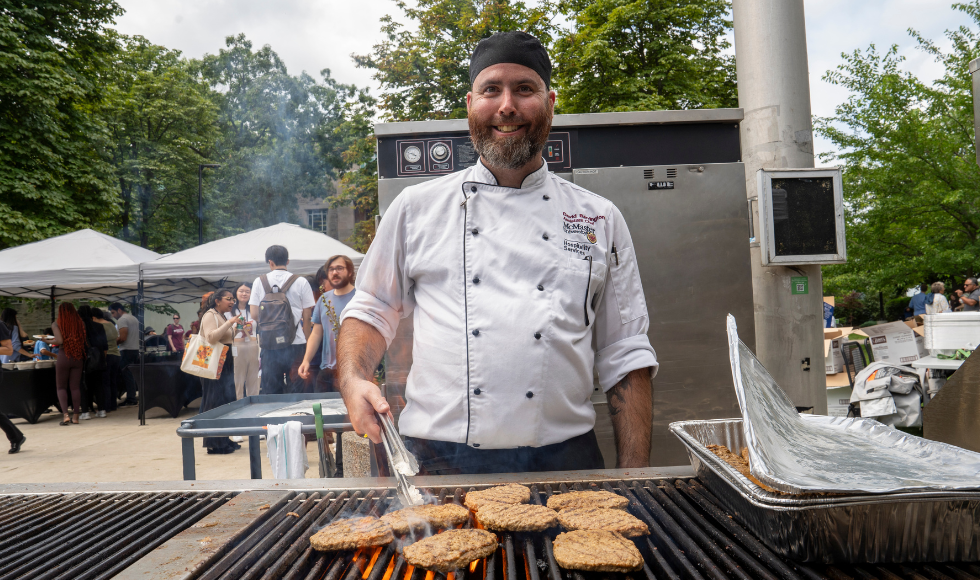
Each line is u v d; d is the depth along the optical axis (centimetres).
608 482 124
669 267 277
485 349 139
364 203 1627
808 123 351
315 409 217
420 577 89
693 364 278
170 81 2320
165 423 775
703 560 85
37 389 800
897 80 1302
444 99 1305
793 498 82
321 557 92
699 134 281
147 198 2269
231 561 89
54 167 1321
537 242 147
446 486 121
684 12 1286
